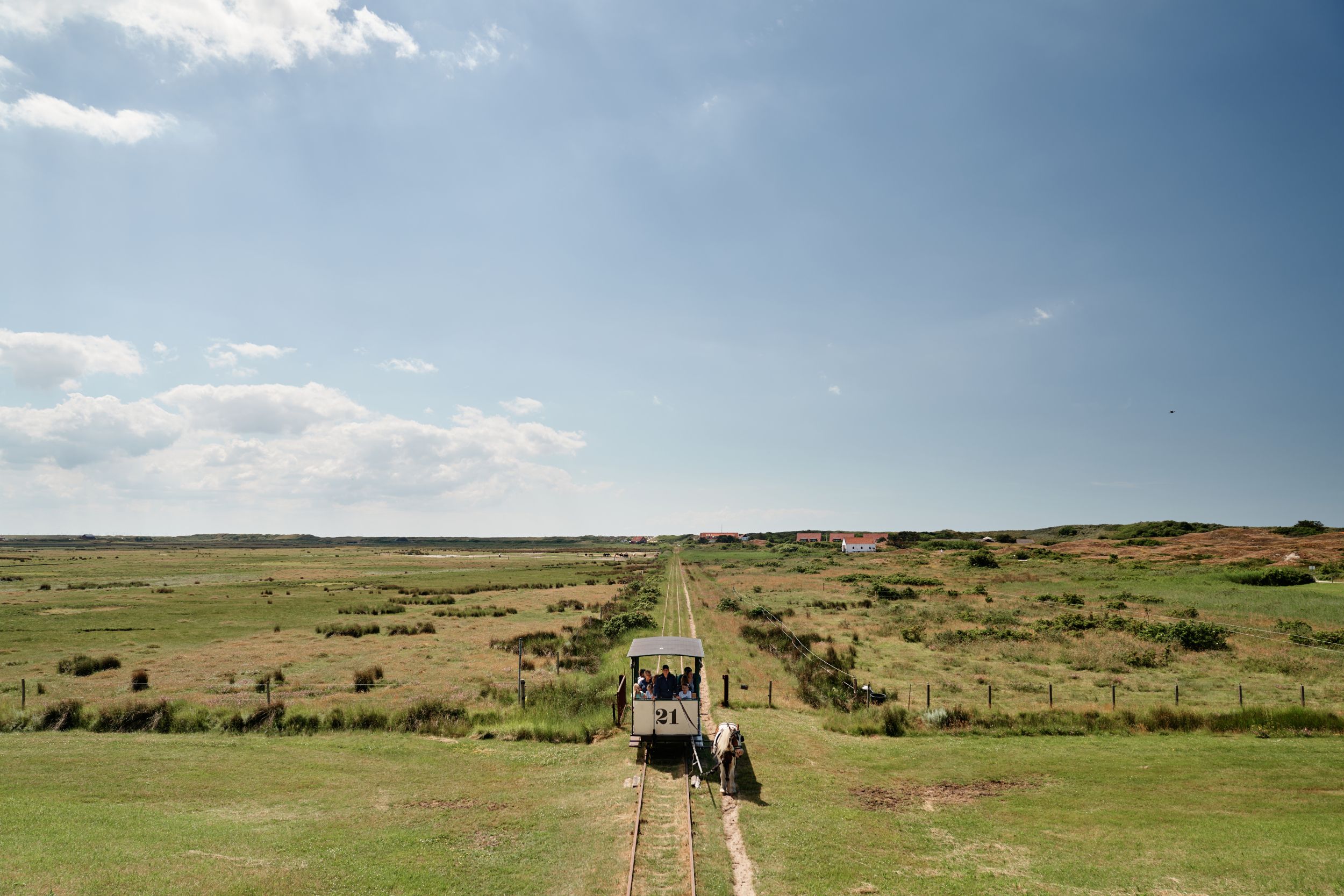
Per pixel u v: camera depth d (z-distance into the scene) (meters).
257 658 40.19
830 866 12.02
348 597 76.69
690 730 18.38
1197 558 86.31
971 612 52.03
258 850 12.49
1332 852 12.32
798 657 33.75
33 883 10.60
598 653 39.62
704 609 57.12
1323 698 26.30
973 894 10.98
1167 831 13.59
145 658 40.19
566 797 15.96
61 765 18.16
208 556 184.12
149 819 14.05
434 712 23.16
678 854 12.41
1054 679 30.64
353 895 10.86
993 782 16.86
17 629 51.38
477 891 11.14
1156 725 21.41
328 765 18.52
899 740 20.50
